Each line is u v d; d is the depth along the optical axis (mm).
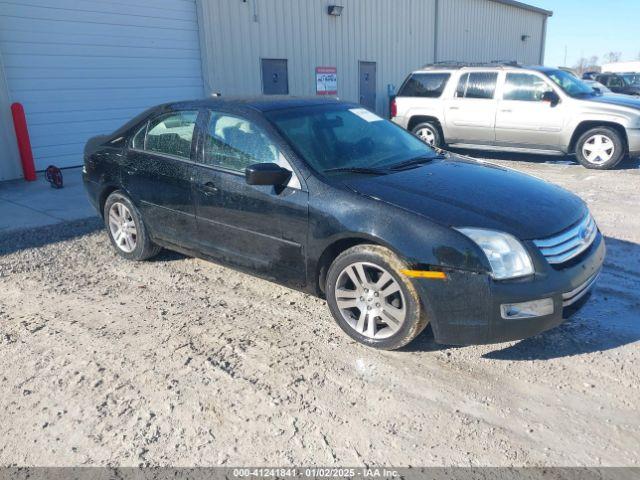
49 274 4973
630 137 9352
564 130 9891
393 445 2699
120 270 5055
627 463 2562
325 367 3381
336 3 14844
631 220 6406
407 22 17750
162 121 4801
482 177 3957
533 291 3111
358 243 3588
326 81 14992
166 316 4094
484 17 22031
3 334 3832
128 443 2730
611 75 24578
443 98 11172
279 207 3799
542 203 3576
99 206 5449
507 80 10453
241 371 3342
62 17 9461
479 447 2678
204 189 4270
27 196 7953
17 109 8617
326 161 3912
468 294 3125
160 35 11016
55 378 3285
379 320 3541
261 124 4051
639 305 4164
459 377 3258
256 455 2643
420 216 3273
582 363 3381
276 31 13367
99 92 10227
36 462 2609
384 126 4758
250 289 4586
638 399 3023
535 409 2953
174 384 3211
